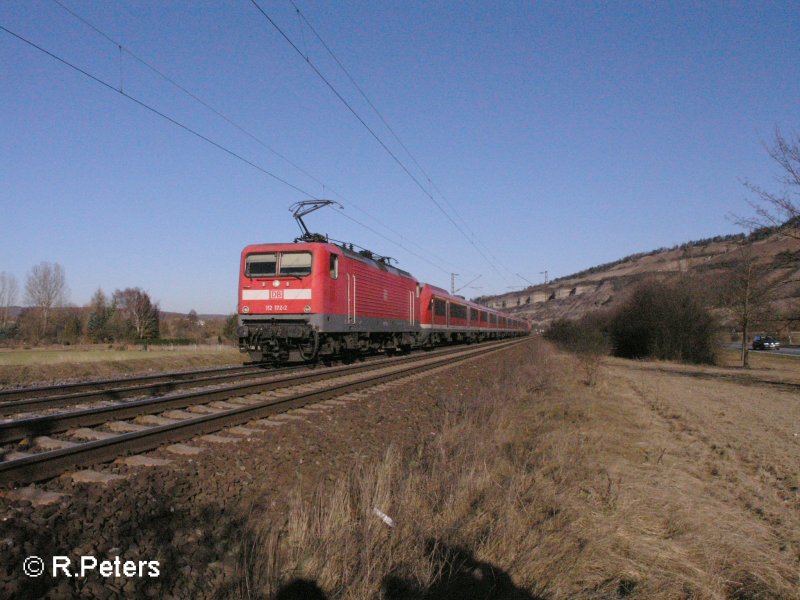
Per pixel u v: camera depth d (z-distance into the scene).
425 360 23.09
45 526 4.05
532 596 3.80
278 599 3.59
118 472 5.59
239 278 17.50
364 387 13.37
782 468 7.56
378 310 21.67
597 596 3.86
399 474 6.00
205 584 3.65
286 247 17.02
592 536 4.61
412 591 3.76
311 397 10.72
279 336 16.59
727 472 7.23
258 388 11.91
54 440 6.91
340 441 7.56
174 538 4.14
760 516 5.68
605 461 7.09
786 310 26.00
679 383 20.20
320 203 18.89
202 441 7.14
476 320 47.75
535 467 6.44
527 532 4.64
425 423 9.48
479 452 6.69
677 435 9.76
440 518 4.92
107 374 20.47
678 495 6.01
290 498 5.12
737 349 59.03
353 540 4.28
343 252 18.55
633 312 40.03
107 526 4.20
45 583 3.36
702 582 4.16
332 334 18.34
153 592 3.45
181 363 24.72
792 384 21.30
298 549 4.22
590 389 14.99
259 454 6.54
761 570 4.44
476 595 3.79
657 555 4.50
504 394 12.01
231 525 4.53
